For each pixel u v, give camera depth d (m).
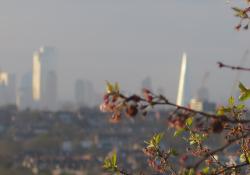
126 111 9.67
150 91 9.75
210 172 12.42
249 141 12.60
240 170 12.88
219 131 9.60
